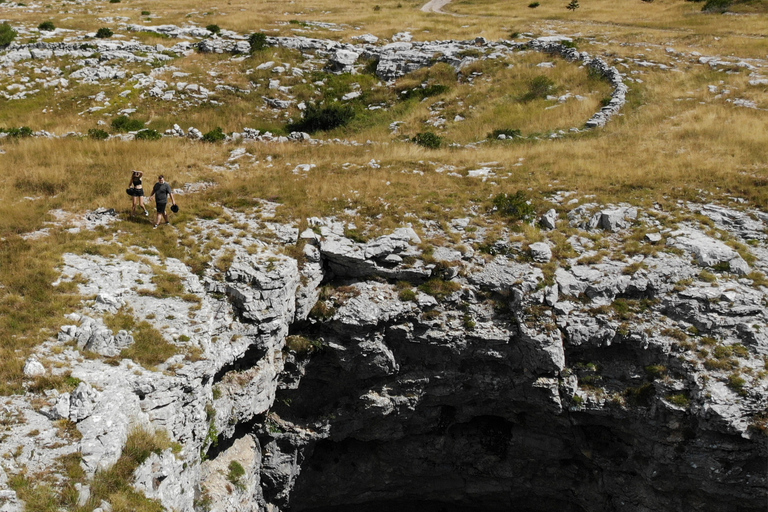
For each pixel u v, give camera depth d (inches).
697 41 1891.0
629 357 817.5
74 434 535.5
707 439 745.0
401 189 1029.2
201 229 881.5
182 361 651.5
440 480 994.1
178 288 749.3
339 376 865.5
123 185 1005.8
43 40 1797.5
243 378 767.1
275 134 1446.9
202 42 1904.5
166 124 1501.0
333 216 942.4
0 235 816.9
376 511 1049.5
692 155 1148.5
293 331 844.0
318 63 1852.9
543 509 1004.6
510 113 1492.4
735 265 851.4
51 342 624.1
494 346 825.5
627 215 960.3
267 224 911.0
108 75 1679.4
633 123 1366.9
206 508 687.1
